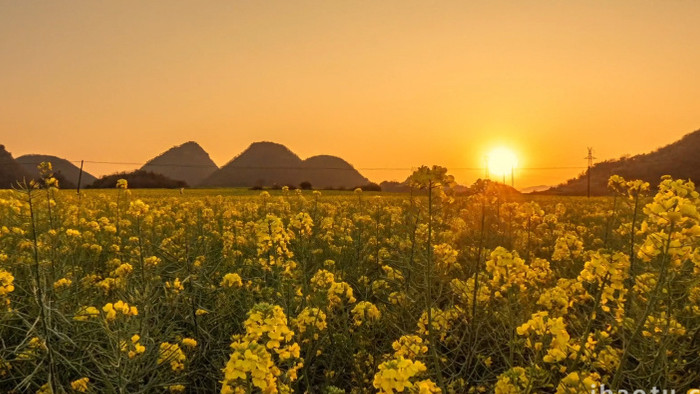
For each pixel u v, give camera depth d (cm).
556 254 730
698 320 483
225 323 567
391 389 303
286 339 346
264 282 649
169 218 1507
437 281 575
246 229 1070
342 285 539
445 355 477
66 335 420
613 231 817
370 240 957
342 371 504
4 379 437
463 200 734
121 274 555
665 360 382
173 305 538
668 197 355
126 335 403
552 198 4647
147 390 416
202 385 488
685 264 418
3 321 464
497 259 436
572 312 539
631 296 466
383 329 539
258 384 299
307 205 1543
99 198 2402
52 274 534
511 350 414
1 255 603
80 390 404
